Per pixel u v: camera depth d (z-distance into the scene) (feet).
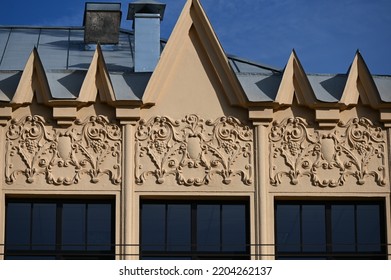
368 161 108.47
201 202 107.96
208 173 107.45
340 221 108.37
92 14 125.39
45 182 106.63
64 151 107.14
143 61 113.19
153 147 107.65
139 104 107.65
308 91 108.68
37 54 108.17
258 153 107.76
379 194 108.06
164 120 108.06
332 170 108.17
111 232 106.93
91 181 106.73
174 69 109.29
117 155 107.24
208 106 108.68
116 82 108.99
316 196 107.76
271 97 108.37
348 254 107.65
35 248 106.42
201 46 109.91
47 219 106.93
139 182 106.93
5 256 106.01
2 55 121.60
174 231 107.24
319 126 108.68
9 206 106.93
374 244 107.86
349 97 108.88
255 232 106.63
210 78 109.29
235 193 107.14
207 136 108.06
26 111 107.76
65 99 107.14
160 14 118.52
